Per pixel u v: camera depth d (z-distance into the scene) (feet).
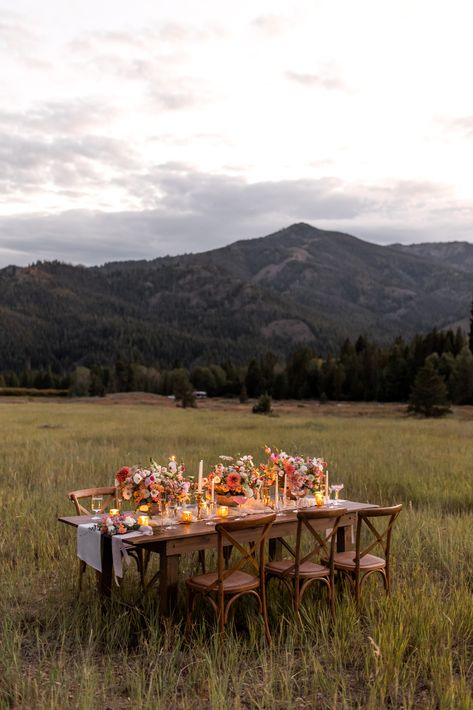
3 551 29.55
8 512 36.17
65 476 48.88
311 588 24.47
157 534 21.03
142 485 22.71
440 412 180.65
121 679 17.69
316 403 316.60
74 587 24.79
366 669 17.62
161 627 20.72
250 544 24.54
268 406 188.34
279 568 22.48
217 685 16.52
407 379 306.14
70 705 15.96
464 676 16.57
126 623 21.18
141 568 24.49
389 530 23.59
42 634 20.84
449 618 20.12
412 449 70.64
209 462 57.06
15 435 85.10
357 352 436.76
